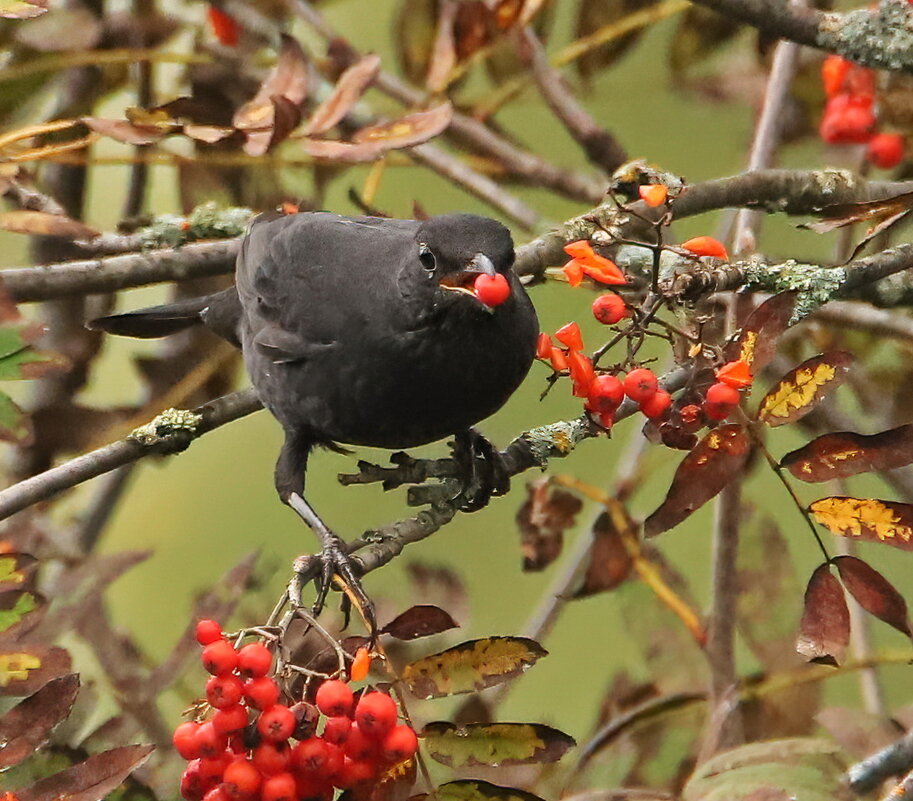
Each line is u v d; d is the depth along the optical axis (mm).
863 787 8305
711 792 7848
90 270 10805
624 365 8242
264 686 6957
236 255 11445
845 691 12914
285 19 13156
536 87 13516
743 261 9750
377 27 16125
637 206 10203
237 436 16406
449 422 9992
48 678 7484
